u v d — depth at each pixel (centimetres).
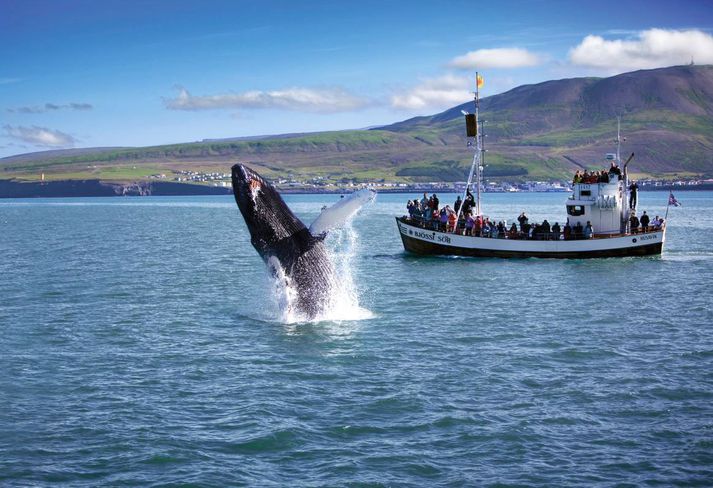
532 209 18838
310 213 17988
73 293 4481
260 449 1997
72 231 11044
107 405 2325
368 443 2034
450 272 5512
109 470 1870
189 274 5412
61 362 2814
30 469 1869
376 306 3978
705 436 2072
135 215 17712
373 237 9300
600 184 6519
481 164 6731
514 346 3062
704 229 10844
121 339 3184
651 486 1784
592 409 2284
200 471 1866
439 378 2594
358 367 2723
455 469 1880
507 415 2234
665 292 4566
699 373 2667
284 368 2709
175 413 2255
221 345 3053
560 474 1847
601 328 3441
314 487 1786
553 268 5769
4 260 6494
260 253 3234
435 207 6812
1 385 2516
